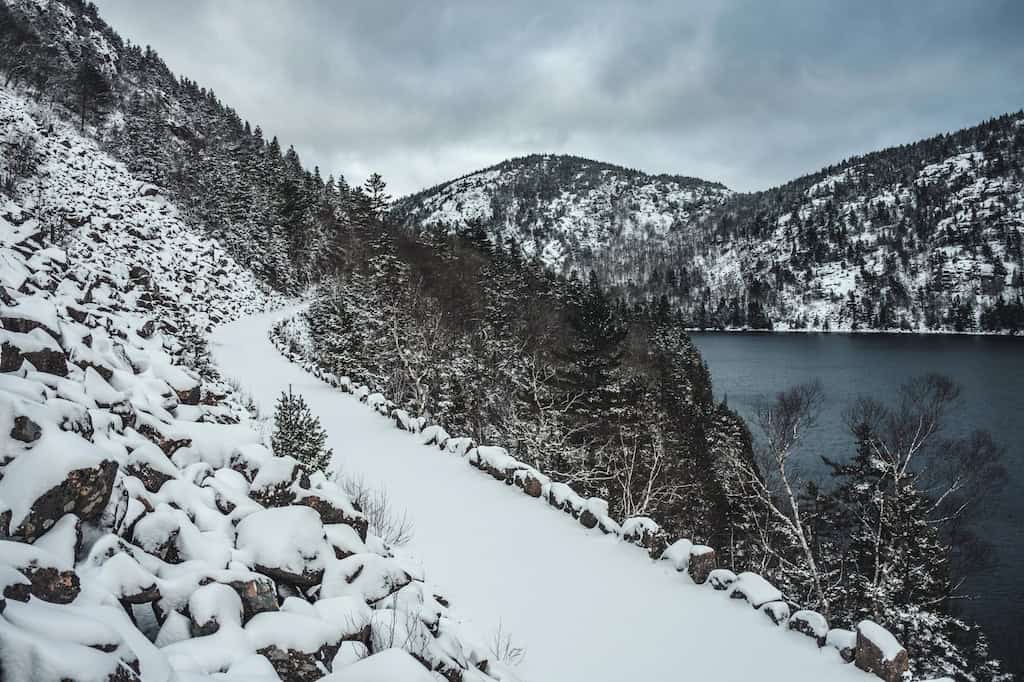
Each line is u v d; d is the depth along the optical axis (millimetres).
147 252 40906
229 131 110500
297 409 12266
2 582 2943
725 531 32156
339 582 5422
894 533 21250
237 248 63812
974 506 23500
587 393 31891
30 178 36969
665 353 63531
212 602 4176
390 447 16016
